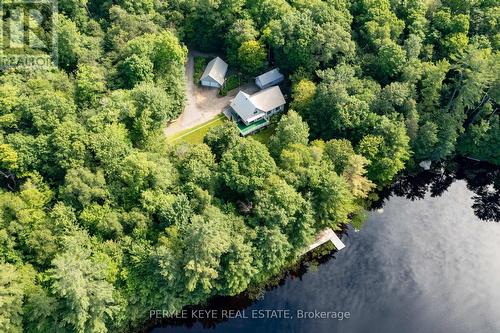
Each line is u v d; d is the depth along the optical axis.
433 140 116.00
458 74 120.81
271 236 95.69
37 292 88.31
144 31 133.00
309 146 114.12
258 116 127.31
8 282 86.06
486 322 100.44
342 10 134.50
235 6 137.38
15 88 112.19
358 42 134.50
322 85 119.31
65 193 97.44
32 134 107.62
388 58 123.25
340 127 117.81
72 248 89.94
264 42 135.25
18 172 101.62
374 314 101.50
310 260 109.00
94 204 97.81
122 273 92.38
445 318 100.94
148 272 93.81
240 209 105.56
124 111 111.31
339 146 110.81
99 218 95.88
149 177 101.62
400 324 100.19
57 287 83.44
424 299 103.44
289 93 135.00
